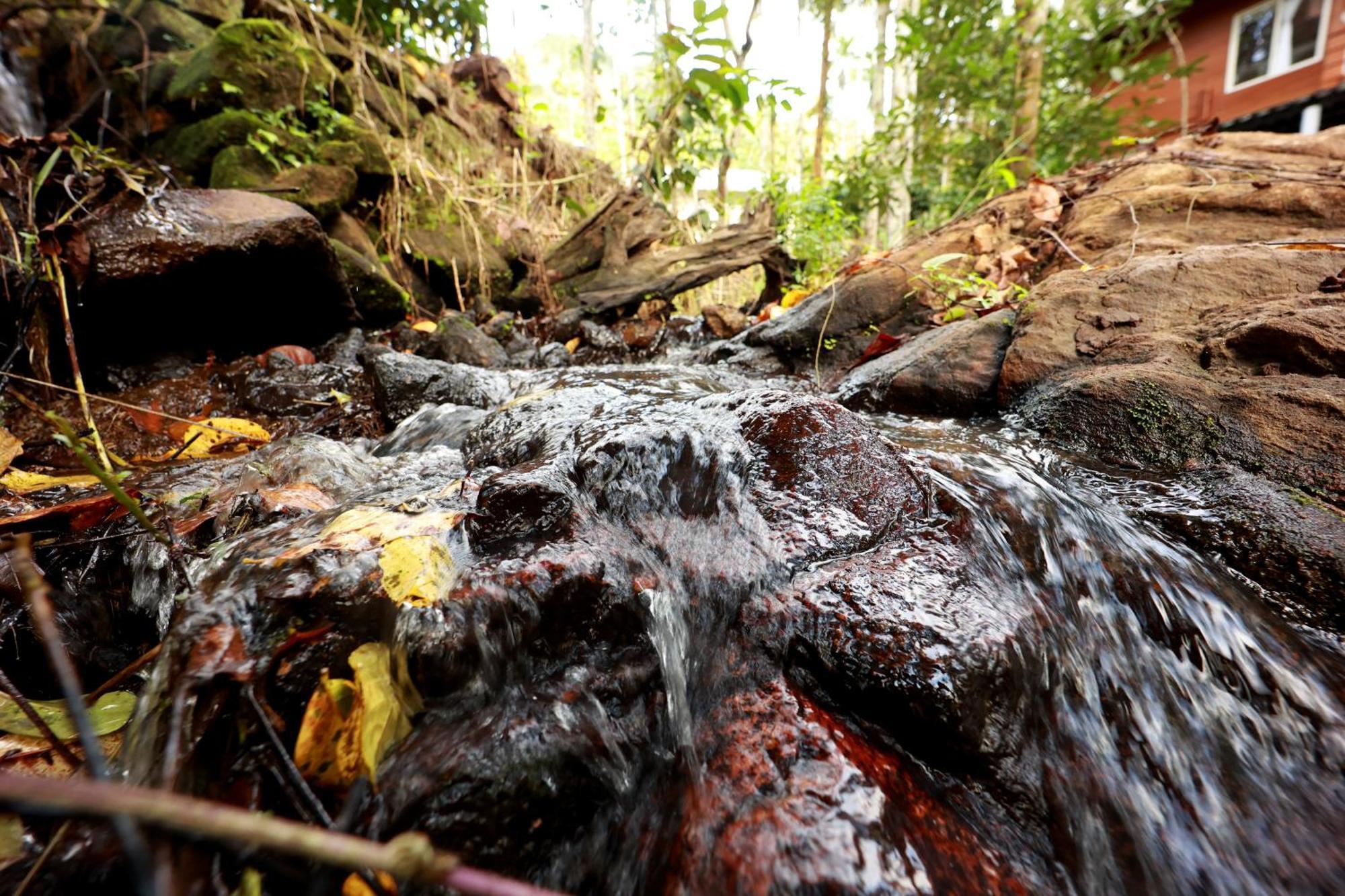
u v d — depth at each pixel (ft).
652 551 3.93
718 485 4.42
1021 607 3.88
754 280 33.96
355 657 2.91
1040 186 13.67
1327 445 5.16
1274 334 5.92
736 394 5.78
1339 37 29.12
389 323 17.43
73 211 10.12
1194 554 4.87
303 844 1.31
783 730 3.20
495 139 29.14
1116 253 10.71
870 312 12.18
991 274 12.21
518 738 2.81
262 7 19.86
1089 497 5.46
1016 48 26.25
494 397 9.89
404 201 20.01
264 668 2.78
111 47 18.53
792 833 2.63
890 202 30.07
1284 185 10.30
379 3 23.03
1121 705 3.87
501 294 21.63
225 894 2.27
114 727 3.43
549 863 2.75
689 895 2.52
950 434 7.12
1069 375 7.07
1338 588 4.38
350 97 20.80
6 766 3.01
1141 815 3.37
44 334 9.40
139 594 4.70
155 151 18.15
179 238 10.96
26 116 16.80
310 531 3.78
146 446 8.72
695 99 22.29
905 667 3.28
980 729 3.21
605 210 22.30
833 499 4.57
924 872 2.61
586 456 4.31
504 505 3.78
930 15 27.86
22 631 4.14
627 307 21.88
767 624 3.69
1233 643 4.18
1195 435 5.79
